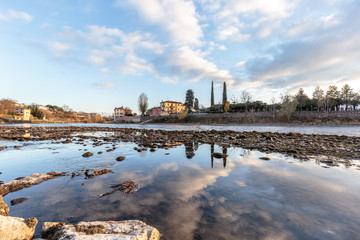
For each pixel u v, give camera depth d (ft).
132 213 11.89
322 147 39.19
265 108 231.30
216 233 9.53
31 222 9.85
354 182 17.58
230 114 209.97
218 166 24.35
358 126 124.57
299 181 17.97
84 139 60.39
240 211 11.96
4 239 8.15
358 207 12.43
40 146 44.06
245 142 48.78
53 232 9.49
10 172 22.54
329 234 9.40
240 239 8.97
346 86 200.23
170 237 9.23
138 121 303.68
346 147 39.04
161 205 13.03
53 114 386.52
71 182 18.51
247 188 16.21
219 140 53.88
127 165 25.40
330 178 18.86
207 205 12.91
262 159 28.50
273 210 12.07
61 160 28.68
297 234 9.41
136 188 16.53
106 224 9.95
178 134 76.95
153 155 32.32
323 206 12.59
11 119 258.16
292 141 49.83
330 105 193.06
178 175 20.49
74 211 12.33
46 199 14.32
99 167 24.47
